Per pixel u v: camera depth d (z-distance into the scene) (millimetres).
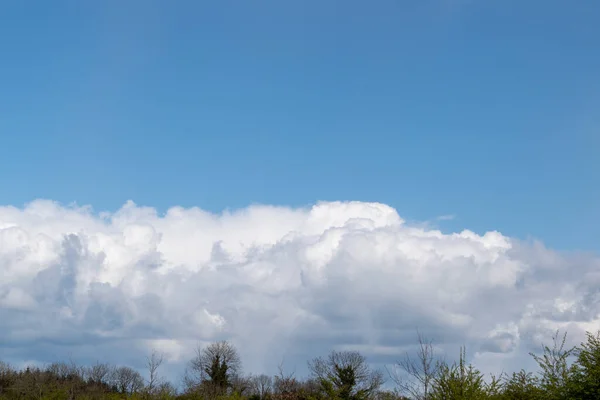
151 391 92812
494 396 46562
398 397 50344
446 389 45500
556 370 48625
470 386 45188
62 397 100250
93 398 102125
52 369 119438
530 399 49062
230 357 110562
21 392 101562
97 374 125375
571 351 48469
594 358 46219
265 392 103625
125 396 101750
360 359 88938
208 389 97500
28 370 112062
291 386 100438
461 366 46375
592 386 44812
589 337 47438
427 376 46375
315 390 93938
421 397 46156
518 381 51188
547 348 49562
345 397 83000
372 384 84500
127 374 127125
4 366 112500
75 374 121312
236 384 108188
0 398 100375
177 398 95000
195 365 109375
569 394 45688
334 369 88812
